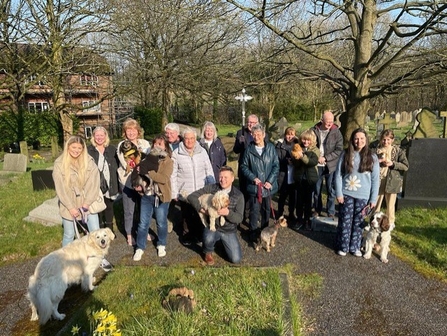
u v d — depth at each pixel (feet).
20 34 39.14
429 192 21.07
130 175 16.31
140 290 12.24
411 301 12.00
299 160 17.53
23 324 11.03
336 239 15.84
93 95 80.02
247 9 28.27
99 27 39.65
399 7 31.30
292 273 13.88
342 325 10.79
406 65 35.58
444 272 13.83
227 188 14.62
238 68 38.60
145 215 15.05
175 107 107.34
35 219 20.06
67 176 13.11
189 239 16.66
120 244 17.01
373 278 13.50
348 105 33.04
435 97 91.71
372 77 31.94
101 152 16.46
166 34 45.52
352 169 14.73
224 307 10.82
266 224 17.34
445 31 26.23
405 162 17.92
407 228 18.02
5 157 38.19
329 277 13.60
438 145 20.56
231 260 14.76
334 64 32.37
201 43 44.80
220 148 18.66
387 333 10.43
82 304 11.77
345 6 29.35
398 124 74.18
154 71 43.73
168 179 14.74
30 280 10.43
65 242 13.64
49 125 66.03
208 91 49.90
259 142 16.58
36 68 39.75
